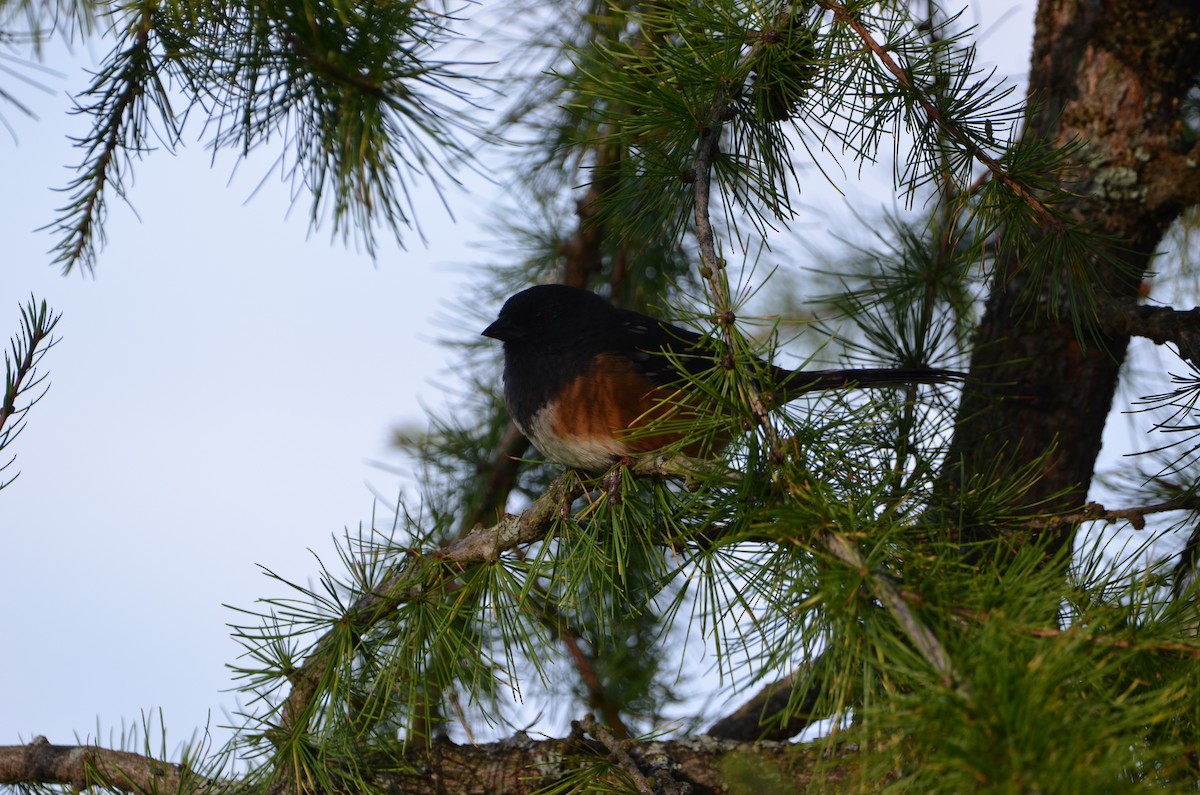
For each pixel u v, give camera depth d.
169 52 6.63
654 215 6.43
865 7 5.43
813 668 3.97
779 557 4.28
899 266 7.81
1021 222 5.83
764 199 5.90
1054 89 7.48
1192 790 3.15
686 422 4.73
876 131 5.59
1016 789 2.93
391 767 5.95
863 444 5.84
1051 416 7.24
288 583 5.49
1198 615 3.95
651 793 5.28
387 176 7.17
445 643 5.46
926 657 3.55
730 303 4.73
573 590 5.05
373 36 6.59
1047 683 3.23
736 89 5.62
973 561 5.28
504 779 6.07
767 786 5.66
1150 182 7.04
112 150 6.91
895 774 3.75
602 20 7.78
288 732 5.37
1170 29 7.09
